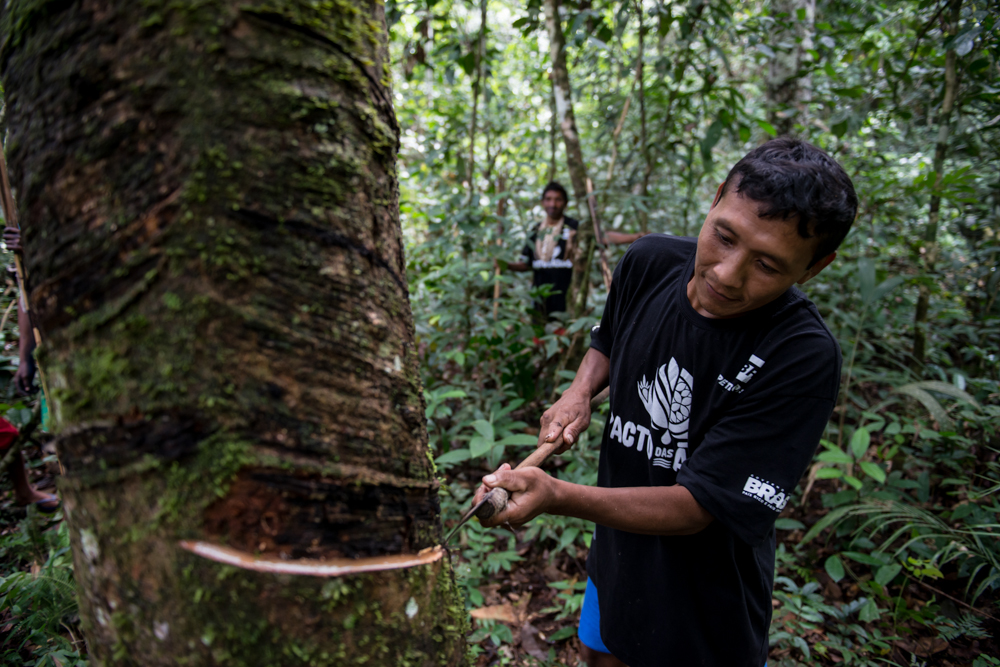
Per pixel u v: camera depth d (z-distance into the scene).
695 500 1.08
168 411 0.63
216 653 0.64
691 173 4.12
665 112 4.32
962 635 2.04
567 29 3.50
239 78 0.63
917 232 4.20
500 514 0.89
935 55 3.31
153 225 0.62
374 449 0.73
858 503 2.46
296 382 0.66
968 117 3.41
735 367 1.16
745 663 1.31
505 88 5.89
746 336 1.15
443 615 0.82
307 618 0.66
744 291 1.02
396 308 0.79
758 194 0.94
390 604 0.73
